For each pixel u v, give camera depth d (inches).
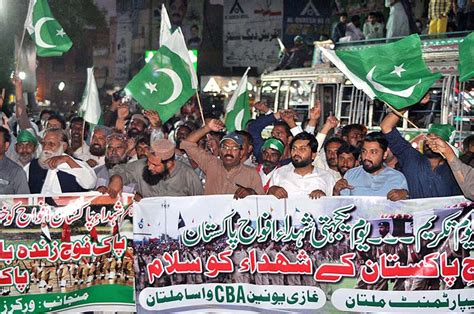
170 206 238.1
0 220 235.9
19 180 252.5
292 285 234.4
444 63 467.8
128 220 240.8
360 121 522.9
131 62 2034.9
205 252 237.6
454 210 228.8
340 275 232.5
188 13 1795.0
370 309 231.8
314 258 233.3
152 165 244.7
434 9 562.6
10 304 237.1
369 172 239.0
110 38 2034.9
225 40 1657.2
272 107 612.1
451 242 229.6
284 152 291.3
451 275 229.9
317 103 319.9
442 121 462.6
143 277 239.0
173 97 265.9
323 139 294.5
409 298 230.8
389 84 236.8
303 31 1518.2
